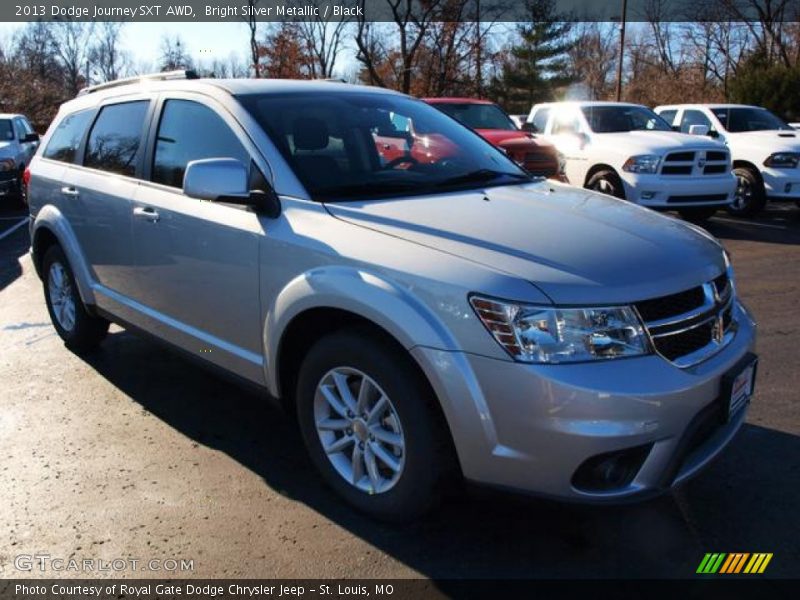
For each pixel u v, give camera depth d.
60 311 5.19
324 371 3.04
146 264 3.99
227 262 3.41
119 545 2.88
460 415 2.56
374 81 34.62
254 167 3.39
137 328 4.25
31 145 14.38
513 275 2.54
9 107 33.28
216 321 3.58
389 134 3.85
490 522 3.04
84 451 3.66
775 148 10.83
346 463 3.12
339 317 3.02
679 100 37.41
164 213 3.77
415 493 2.79
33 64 42.03
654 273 2.67
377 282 2.73
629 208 3.46
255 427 3.96
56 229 4.79
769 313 6.05
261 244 3.21
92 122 4.77
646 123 11.55
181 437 3.82
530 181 3.93
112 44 46.84
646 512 3.11
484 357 2.50
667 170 9.88
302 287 2.98
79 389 4.47
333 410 3.12
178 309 3.83
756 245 9.19
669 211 11.69
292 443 3.77
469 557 2.81
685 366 2.63
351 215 3.05
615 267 2.64
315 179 3.32
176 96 3.99
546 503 2.54
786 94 24.53
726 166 10.16
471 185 3.63
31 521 3.03
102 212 4.33
